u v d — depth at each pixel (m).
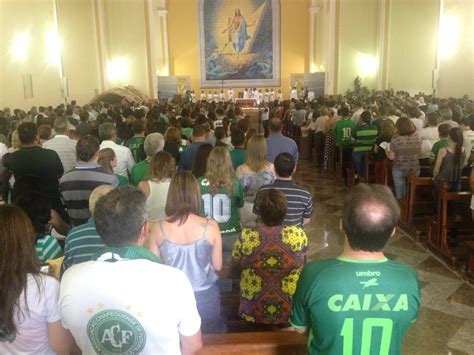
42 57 13.38
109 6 16.91
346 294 1.46
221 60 22.95
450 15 14.04
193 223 2.40
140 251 1.57
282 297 2.65
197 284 2.44
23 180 2.69
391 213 1.47
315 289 1.48
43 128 5.38
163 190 3.37
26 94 12.48
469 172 5.29
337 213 6.56
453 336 3.40
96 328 1.47
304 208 3.44
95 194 2.45
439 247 4.84
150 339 1.48
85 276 1.48
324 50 20.22
